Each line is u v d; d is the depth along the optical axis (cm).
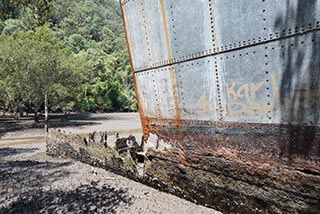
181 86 512
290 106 352
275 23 357
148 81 592
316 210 349
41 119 3350
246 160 423
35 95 2620
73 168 967
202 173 511
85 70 3116
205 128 482
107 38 10162
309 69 328
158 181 646
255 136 403
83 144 1025
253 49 387
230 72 423
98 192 704
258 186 418
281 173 378
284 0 345
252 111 400
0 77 2395
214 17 432
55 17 9569
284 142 366
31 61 2411
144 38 576
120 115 4409
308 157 341
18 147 1516
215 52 440
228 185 466
